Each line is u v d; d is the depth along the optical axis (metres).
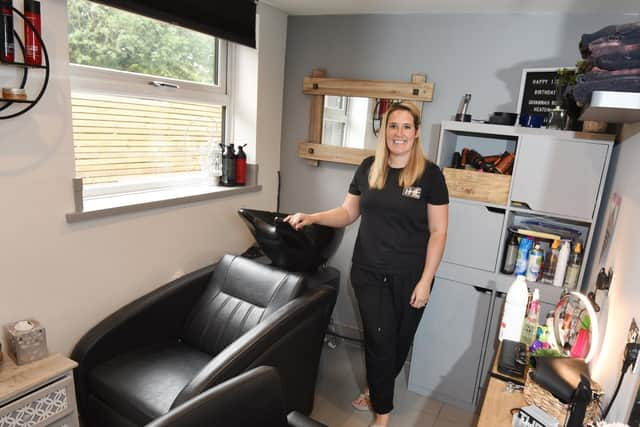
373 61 2.43
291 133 2.72
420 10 2.22
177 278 2.02
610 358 1.16
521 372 1.33
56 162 1.48
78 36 1.65
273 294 1.78
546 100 1.95
